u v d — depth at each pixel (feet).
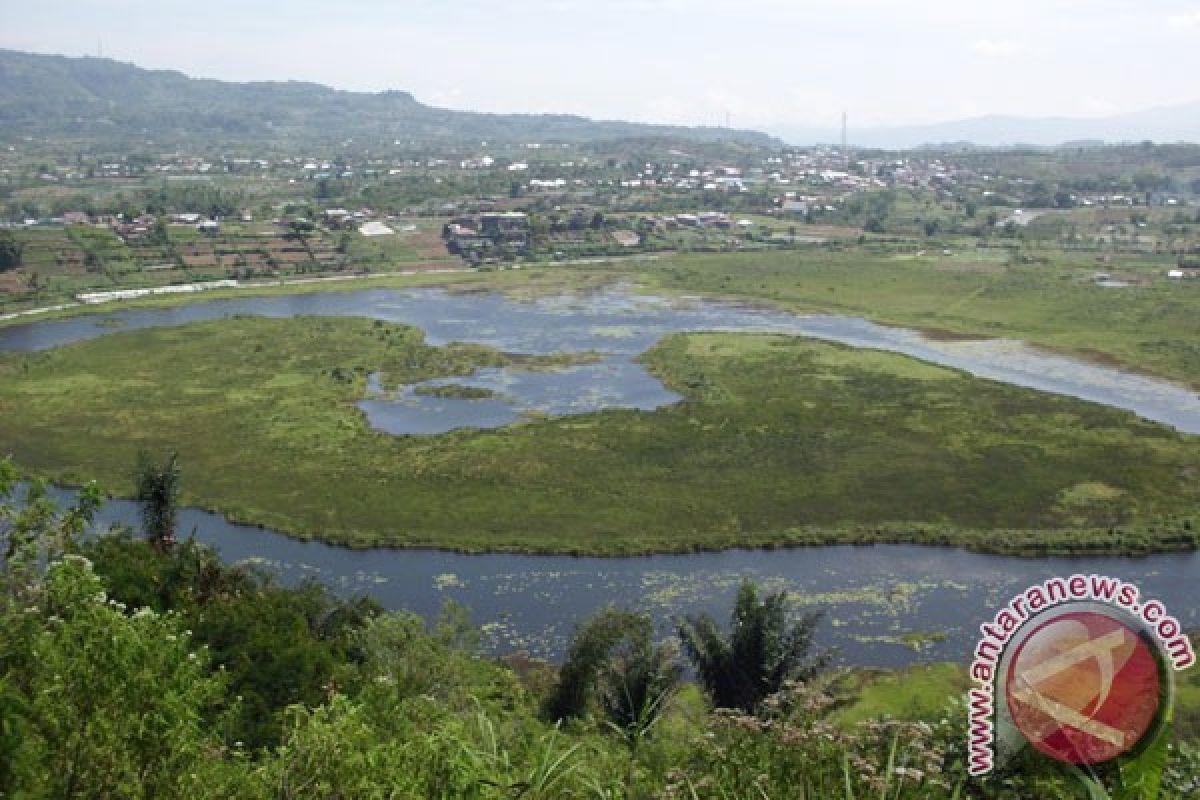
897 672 136.98
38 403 270.87
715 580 171.42
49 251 486.38
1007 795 31.60
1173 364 314.96
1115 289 428.56
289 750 45.34
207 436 244.42
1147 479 210.79
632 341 355.97
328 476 217.56
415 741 45.65
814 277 484.74
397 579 173.06
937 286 452.76
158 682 44.32
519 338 362.74
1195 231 590.14
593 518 195.72
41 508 55.98
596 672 111.86
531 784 42.65
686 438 239.09
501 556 181.78
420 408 271.69
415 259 539.70
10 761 37.35
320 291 463.01
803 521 193.47
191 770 44.24
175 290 454.81
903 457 226.17
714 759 40.22
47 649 42.80
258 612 121.08
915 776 33.32
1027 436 239.30
